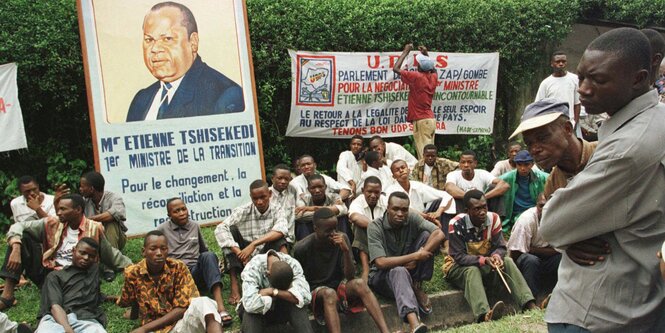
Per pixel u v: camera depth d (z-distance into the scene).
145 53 7.30
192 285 5.35
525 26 10.01
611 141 2.20
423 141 8.72
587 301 2.35
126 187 7.10
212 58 7.54
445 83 9.34
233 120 7.56
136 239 7.11
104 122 7.09
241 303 5.43
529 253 6.44
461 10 9.48
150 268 5.26
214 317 5.04
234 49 7.64
